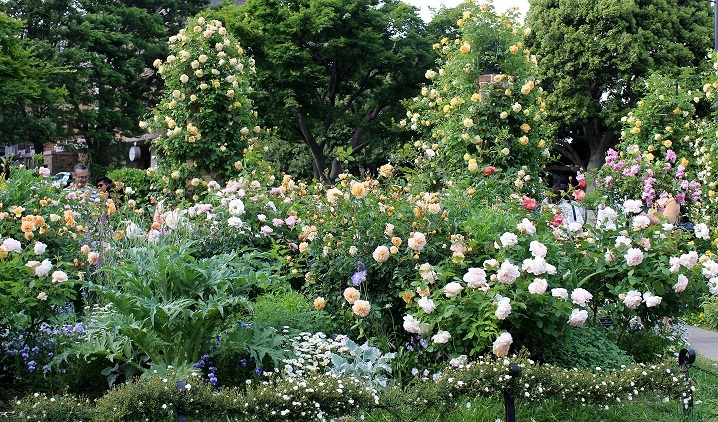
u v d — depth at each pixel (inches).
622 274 188.1
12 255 176.2
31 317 169.3
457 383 135.7
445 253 186.9
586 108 985.5
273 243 225.0
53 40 1034.1
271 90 898.7
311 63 879.1
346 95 1078.4
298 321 183.5
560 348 173.8
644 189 354.3
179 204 295.7
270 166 336.5
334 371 158.2
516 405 153.0
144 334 157.9
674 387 151.7
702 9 1011.9
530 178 291.9
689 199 392.5
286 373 155.0
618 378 148.3
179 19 1206.3
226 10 948.0
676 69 949.8
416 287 168.2
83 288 205.9
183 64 348.8
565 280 175.0
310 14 864.3
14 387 169.2
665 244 185.5
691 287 187.3
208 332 165.6
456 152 305.0
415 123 365.7
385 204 198.8
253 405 125.2
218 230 240.7
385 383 157.9
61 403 121.6
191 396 122.6
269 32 893.2
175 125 344.2
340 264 190.4
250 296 211.2
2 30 678.5
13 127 922.1
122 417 118.3
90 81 1050.1
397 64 938.7
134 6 1139.3
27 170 248.7
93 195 283.7
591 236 197.3
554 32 994.1
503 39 306.3
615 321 191.2
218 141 346.0
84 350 161.9
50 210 226.8
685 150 474.6
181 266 158.6
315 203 242.1
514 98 301.7
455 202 204.2
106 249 215.3
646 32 953.5
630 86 976.9
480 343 157.0
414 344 178.9
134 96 1151.6
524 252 179.3
